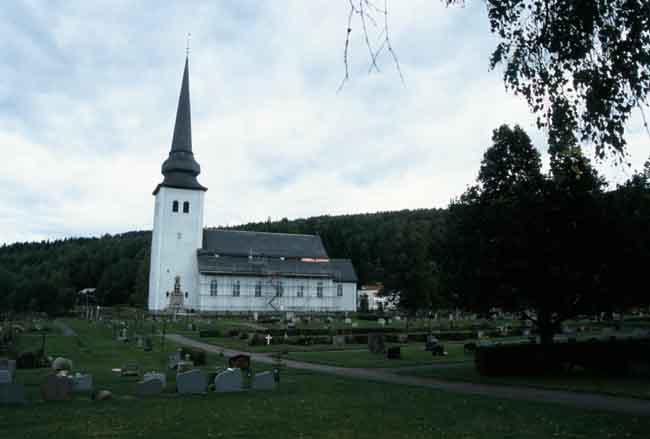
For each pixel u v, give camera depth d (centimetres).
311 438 1222
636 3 979
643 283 2425
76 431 1280
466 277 2572
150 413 1513
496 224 2452
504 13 1074
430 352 3825
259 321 6744
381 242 14425
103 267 14800
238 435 1250
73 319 7788
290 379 2389
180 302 8919
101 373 2569
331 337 4578
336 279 10044
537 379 2369
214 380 2105
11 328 4950
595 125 1085
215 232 10031
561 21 1042
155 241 9331
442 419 1456
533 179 2492
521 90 1141
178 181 9169
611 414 1531
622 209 2450
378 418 1466
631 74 1019
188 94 9556
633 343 2673
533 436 1249
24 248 19662
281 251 10219
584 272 2388
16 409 1570
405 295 6028
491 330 5766
